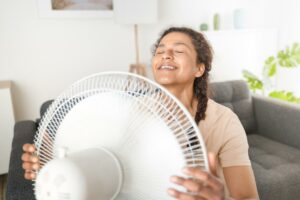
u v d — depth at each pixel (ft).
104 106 1.59
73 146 1.68
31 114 8.85
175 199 1.43
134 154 1.49
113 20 9.18
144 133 1.48
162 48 2.55
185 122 1.48
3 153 7.39
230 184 2.44
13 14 8.07
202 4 10.38
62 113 1.83
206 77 2.83
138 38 9.64
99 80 1.72
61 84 9.03
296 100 8.52
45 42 8.59
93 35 9.09
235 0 10.87
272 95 8.75
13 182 3.05
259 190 4.95
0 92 7.07
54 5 8.42
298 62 9.07
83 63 9.17
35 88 8.74
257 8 11.28
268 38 11.24
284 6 11.36
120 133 1.52
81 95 1.74
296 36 11.16
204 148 1.40
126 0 8.05
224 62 10.61
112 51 9.43
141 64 9.07
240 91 7.50
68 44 8.86
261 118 7.39
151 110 1.48
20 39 8.29
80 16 8.75
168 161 1.43
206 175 1.33
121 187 1.51
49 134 1.88
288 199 5.13
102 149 1.49
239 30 10.47
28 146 1.93
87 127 1.64
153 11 8.36
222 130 2.56
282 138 6.79
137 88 1.59
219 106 2.76
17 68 8.43
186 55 2.45
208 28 10.58
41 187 1.29
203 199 1.37
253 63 11.18
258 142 6.77
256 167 5.42
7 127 7.30
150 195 1.49
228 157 2.50
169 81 2.46
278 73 11.41
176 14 10.07
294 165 5.44
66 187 1.23
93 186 1.30
